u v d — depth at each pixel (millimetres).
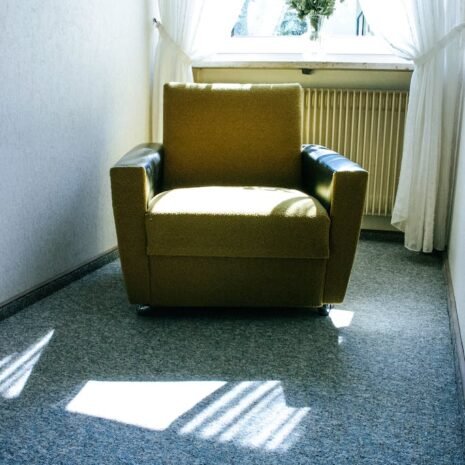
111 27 2766
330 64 3207
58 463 1294
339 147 3287
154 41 3305
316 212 2031
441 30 2867
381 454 1338
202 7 3141
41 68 2223
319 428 1442
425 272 2777
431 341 1983
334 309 2285
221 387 1648
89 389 1629
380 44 3352
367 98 3174
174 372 1738
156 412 1511
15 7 2045
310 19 3283
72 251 2562
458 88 2953
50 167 2338
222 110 2607
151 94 3312
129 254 2074
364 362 1818
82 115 2551
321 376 1723
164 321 2137
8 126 2057
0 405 1533
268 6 3512
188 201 2094
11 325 2070
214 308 2281
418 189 2996
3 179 2057
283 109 2607
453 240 2658
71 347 1901
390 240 3385
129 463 1296
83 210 2625
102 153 2758
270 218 2014
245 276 2086
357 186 2004
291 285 2102
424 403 1569
